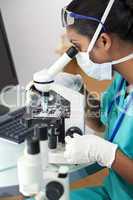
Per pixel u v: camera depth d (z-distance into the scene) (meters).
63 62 1.17
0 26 1.39
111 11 1.06
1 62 1.39
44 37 2.19
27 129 1.23
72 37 1.13
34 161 0.89
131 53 1.11
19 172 0.91
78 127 1.23
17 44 2.21
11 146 1.18
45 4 2.12
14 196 0.99
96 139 1.11
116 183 1.19
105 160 1.09
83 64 1.20
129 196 1.17
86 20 1.08
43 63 2.24
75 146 1.08
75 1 1.13
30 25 2.17
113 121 1.26
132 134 1.11
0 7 2.11
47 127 1.10
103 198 1.21
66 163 1.07
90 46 1.10
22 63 2.23
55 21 2.15
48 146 1.08
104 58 1.14
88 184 1.35
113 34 1.08
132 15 1.06
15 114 1.35
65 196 0.87
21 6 2.12
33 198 0.90
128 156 1.10
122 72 1.18
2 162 1.09
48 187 0.87
